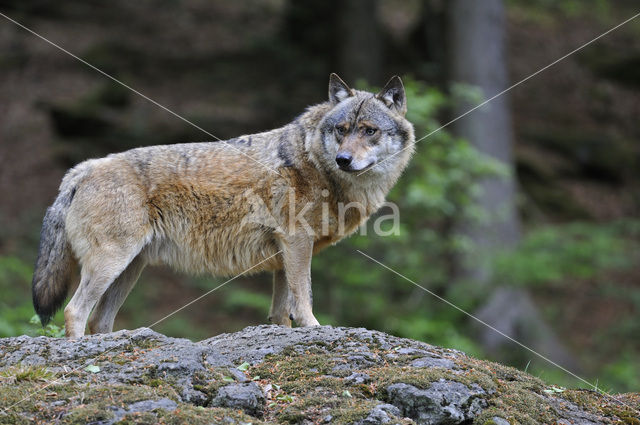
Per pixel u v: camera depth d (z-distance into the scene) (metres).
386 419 4.48
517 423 4.75
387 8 29.23
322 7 23.84
